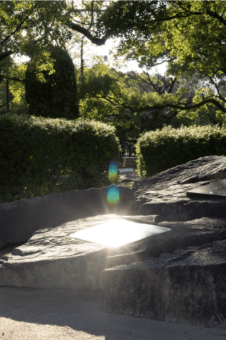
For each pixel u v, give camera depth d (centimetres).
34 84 1562
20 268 304
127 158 1509
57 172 721
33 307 258
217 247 259
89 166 762
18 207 430
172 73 2405
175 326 209
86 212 486
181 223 364
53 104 1576
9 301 276
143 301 231
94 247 302
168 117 3344
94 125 807
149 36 1644
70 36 1242
